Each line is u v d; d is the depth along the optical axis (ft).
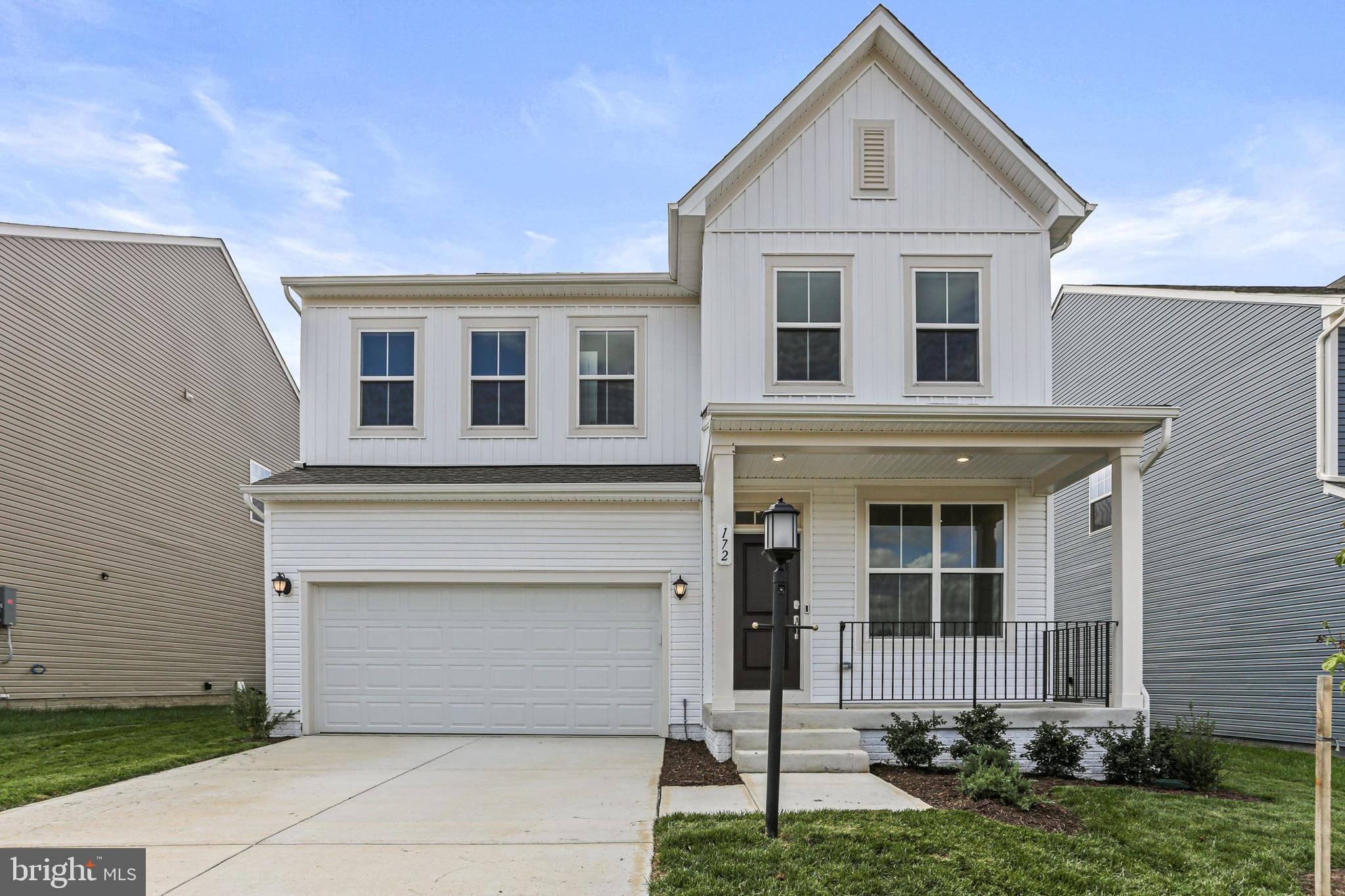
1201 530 46.42
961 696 34.53
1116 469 29.78
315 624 36.86
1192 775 24.89
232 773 27.14
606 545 36.70
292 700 36.22
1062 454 30.73
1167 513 49.44
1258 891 15.70
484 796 23.25
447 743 33.83
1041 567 35.35
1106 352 56.44
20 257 42.16
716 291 33.55
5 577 40.60
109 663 47.52
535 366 40.29
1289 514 39.96
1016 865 16.48
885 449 29.76
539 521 36.88
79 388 45.68
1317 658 38.14
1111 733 27.30
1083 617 55.88
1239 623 43.21
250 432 63.00
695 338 40.45
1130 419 28.45
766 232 33.88
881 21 33.14
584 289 40.34
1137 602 29.30
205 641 56.44
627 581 36.52
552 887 15.61
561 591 36.91
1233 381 44.09
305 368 40.40
